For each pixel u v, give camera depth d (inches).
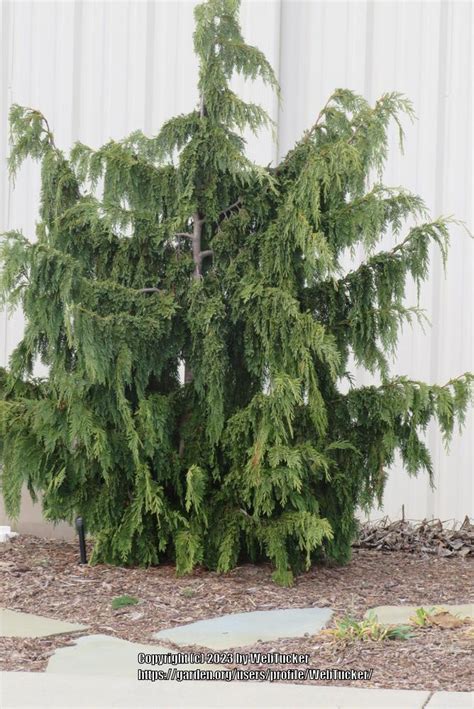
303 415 250.8
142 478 245.3
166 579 241.8
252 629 196.2
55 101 367.2
